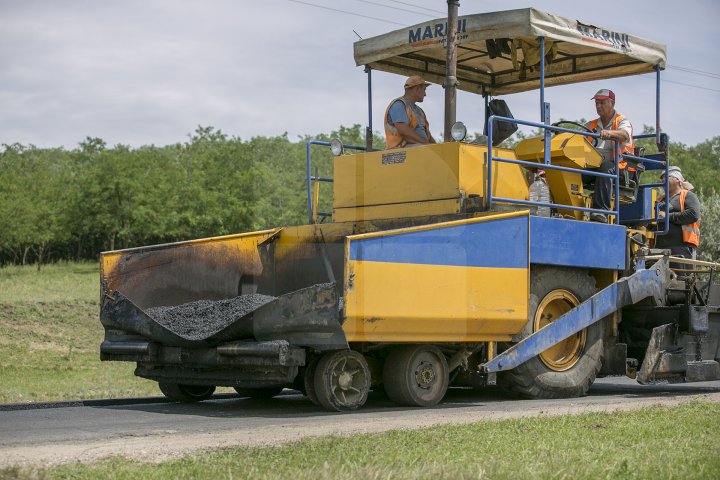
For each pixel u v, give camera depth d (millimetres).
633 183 12086
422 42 11547
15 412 9273
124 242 55281
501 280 9758
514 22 10734
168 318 9859
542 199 10961
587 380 11141
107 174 53281
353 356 9094
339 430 7305
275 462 5625
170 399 10586
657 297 11578
